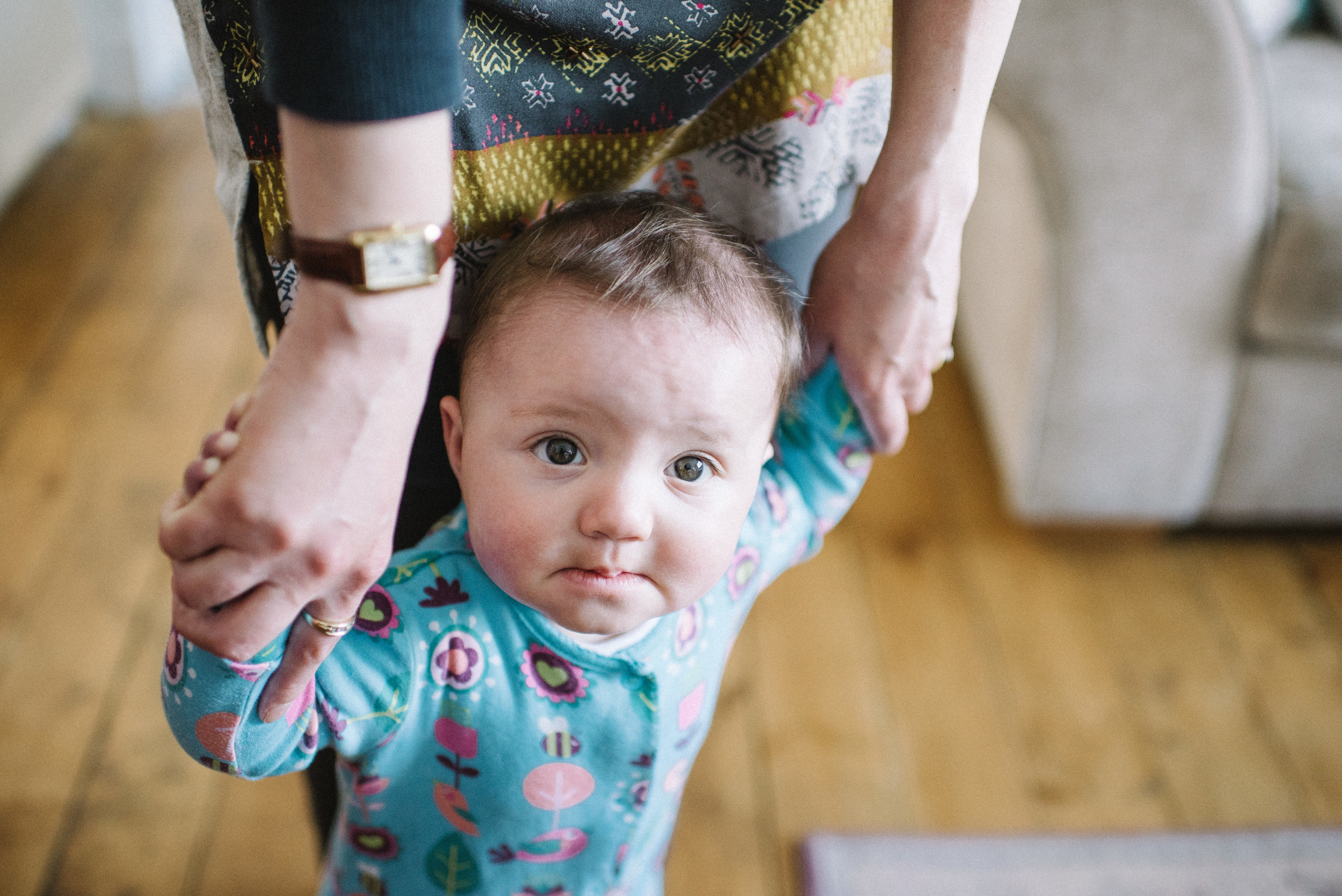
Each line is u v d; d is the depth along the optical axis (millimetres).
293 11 409
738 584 732
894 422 750
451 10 433
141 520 1568
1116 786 1310
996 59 694
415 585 643
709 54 642
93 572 1482
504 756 674
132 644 1393
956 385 1904
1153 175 1292
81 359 1864
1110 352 1399
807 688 1404
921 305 715
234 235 627
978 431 1820
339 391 445
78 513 1570
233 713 521
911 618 1506
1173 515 1544
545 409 573
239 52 568
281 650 514
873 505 1684
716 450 592
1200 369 1409
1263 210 1310
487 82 596
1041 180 1330
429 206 445
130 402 1782
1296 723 1388
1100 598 1549
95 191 2314
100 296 2018
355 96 415
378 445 461
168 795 1236
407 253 437
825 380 756
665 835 799
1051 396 1441
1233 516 1559
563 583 589
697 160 712
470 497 606
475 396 603
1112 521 1562
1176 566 1602
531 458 587
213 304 2023
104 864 1166
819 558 1591
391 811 715
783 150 709
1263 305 1358
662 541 589
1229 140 1267
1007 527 1658
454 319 666
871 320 717
